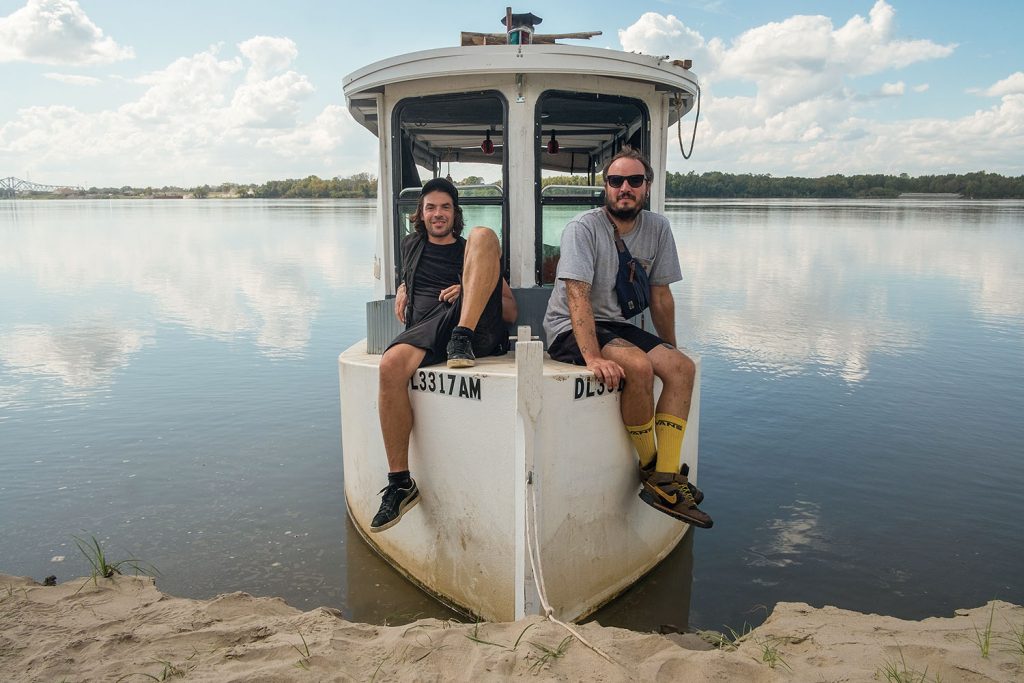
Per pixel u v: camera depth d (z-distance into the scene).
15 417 7.92
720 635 3.53
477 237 4.23
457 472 4.13
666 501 4.04
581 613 4.14
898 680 2.79
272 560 4.87
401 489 4.20
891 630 3.39
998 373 9.65
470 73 4.84
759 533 5.27
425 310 4.42
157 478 6.27
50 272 20.92
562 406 3.88
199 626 3.53
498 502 3.98
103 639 3.34
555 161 7.77
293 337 12.05
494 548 4.02
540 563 3.62
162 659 3.15
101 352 10.99
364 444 4.88
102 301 15.73
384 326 5.06
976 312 14.17
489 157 7.65
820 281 18.52
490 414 3.95
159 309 14.68
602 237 4.12
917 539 5.17
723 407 8.24
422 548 4.43
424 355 4.20
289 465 6.59
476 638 3.24
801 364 10.14
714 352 10.88
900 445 7.03
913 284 18.05
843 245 27.98
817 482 6.17
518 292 4.97
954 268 21.20
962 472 6.36
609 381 3.91
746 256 24.20
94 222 48.88
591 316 4.04
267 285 18.08
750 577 4.67
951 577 4.66
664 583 4.61
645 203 4.38
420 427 4.26
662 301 4.46
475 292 4.16
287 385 9.20
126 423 7.73
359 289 17.38
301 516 5.54
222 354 10.87
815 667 2.97
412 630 3.35
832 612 3.67
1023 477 6.25
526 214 5.05
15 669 3.08
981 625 3.44
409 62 4.93
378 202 5.93
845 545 5.08
